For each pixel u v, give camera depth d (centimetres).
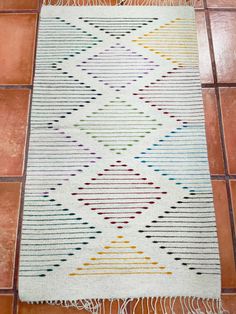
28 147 114
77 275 99
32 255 101
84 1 135
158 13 133
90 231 104
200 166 112
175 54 127
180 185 109
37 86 121
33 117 117
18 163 113
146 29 130
